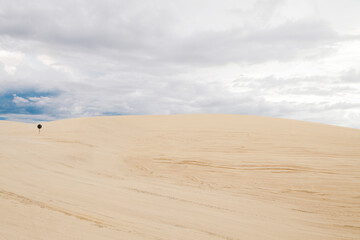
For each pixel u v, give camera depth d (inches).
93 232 146.3
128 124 1010.1
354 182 356.8
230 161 474.3
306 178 376.8
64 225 151.8
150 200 237.6
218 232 174.6
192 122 1043.3
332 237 197.2
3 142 477.4
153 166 456.4
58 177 291.4
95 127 840.9
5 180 245.8
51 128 775.7
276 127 869.2
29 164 343.0
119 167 441.1
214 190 324.2
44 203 189.5
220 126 908.0
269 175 394.0
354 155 502.9
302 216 244.4
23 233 134.9
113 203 211.6
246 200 284.8
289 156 499.5
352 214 259.6
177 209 218.5
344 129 894.4
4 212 161.5
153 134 812.6
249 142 637.3
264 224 205.9
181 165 458.9
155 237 151.6
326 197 309.0
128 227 162.2
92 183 281.6
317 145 592.7
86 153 501.0
